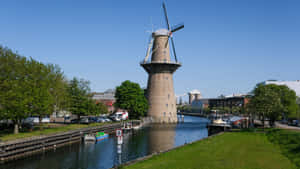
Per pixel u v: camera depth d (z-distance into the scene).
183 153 26.03
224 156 24.36
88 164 32.56
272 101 51.91
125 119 85.38
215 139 37.69
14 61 38.75
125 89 81.94
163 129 74.44
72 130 47.94
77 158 35.28
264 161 22.12
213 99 184.75
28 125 48.06
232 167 19.91
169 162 21.69
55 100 50.16
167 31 95.25
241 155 24.89
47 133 42.22
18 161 32.28
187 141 52.47
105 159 35.31
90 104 61.06
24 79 40.16
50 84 47.91
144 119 90.12
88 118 70.31
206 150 27.80
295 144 28.39
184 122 101.38
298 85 98.75
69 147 42.31
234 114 130.00
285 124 74.00
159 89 94.56
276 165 20.66
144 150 42.03
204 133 66.50
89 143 46.66
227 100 158.12
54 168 30.36
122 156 37.34
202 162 21.66
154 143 49.09
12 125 48.12
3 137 35.72
